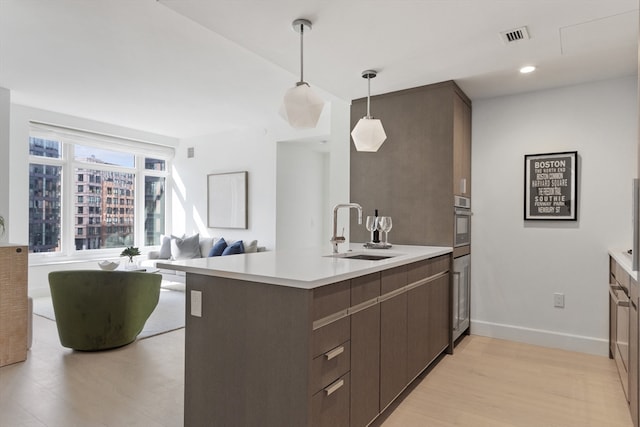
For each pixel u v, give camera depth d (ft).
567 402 7.78
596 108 10.56
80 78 13.06
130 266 17.92
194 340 6.14
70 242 19.31
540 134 11.27
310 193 21.67
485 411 7.43
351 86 10.96
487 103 12.03
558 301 10.98
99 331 10.27
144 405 7.45
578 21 7.36
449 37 8.02
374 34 7.89
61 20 9.05
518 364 9.73
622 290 7.82
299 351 5.06
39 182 18.28
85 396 7.81
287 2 6.70
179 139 23.73
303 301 5.04
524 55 8.93
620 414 7.31
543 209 11.19
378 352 6.68
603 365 9.65
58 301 10.16
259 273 5.51
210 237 21.97
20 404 7.48
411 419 7.13
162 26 9.31
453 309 10.43
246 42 8.27
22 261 9.75
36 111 17.15
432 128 10.82
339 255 8.75
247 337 5.54
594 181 10.56
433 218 10.76
